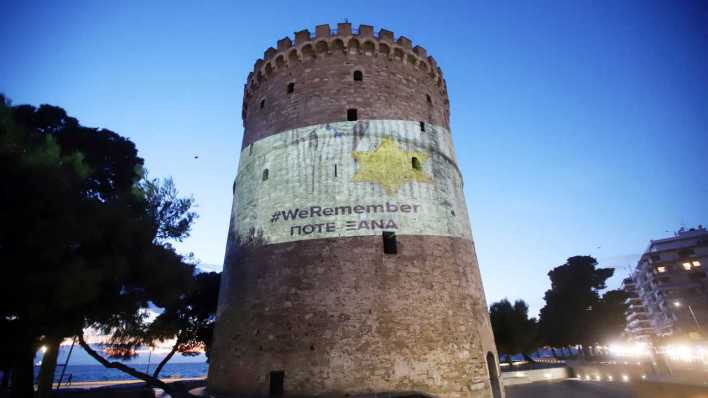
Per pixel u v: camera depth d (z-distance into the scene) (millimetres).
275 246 22531
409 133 25906
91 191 24844
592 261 71500
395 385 18578
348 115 25828
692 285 86375
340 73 27422
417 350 19578
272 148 26016
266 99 29031
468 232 26234
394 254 21625
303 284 20906
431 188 24609
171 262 17562
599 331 64562
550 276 74500
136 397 29656
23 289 12586
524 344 60406
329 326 19688
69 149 23938
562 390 31188
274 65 29422
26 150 13938
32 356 19781
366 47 28641
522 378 41125
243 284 22797
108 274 14539
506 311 61688
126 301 16250
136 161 28891
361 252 21359
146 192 22688
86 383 47406
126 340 24969
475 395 19891
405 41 29938
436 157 26312
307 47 28656
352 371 18672
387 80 27703
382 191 23156
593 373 39344
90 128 26750
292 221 22766
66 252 14477
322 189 23203
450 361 19969
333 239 21750
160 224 22875
